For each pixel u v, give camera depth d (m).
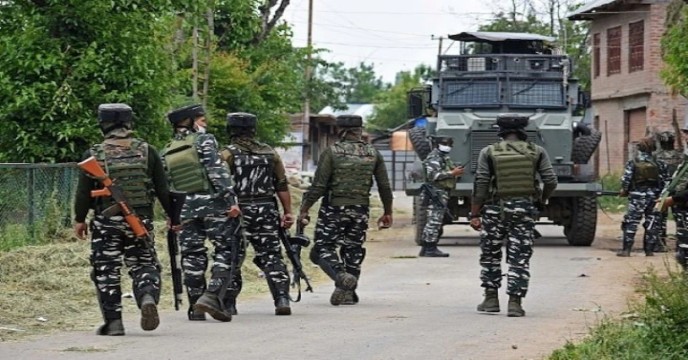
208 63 45.12
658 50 64.19
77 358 14.60
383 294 22.58
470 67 37.22
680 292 15.59
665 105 64.38
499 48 40.53
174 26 40.53
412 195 35.59
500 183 19.05
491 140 35.06
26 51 31.23
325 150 20.67
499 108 36.19
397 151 95.44
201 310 17.84
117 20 32.22
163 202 16.91
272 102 51.62
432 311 19.83
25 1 31.91
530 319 18.72
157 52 33.47
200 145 17.94
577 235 35.06
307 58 55.62
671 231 41.06
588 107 37.31
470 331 17.28
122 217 16.19
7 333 16.78
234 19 51.75
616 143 69.75
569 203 35.12
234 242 17.95
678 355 14.28
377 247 35.09
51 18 31.80
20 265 22.91
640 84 65.88
